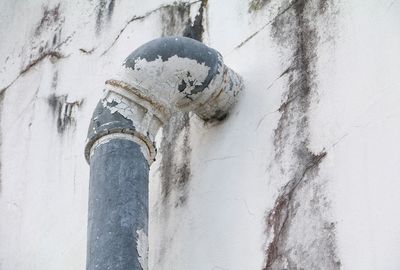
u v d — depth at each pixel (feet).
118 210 11.71
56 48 16.88
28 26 17.88
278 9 13.14
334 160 11.41
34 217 15.40
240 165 12.50
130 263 11.44
